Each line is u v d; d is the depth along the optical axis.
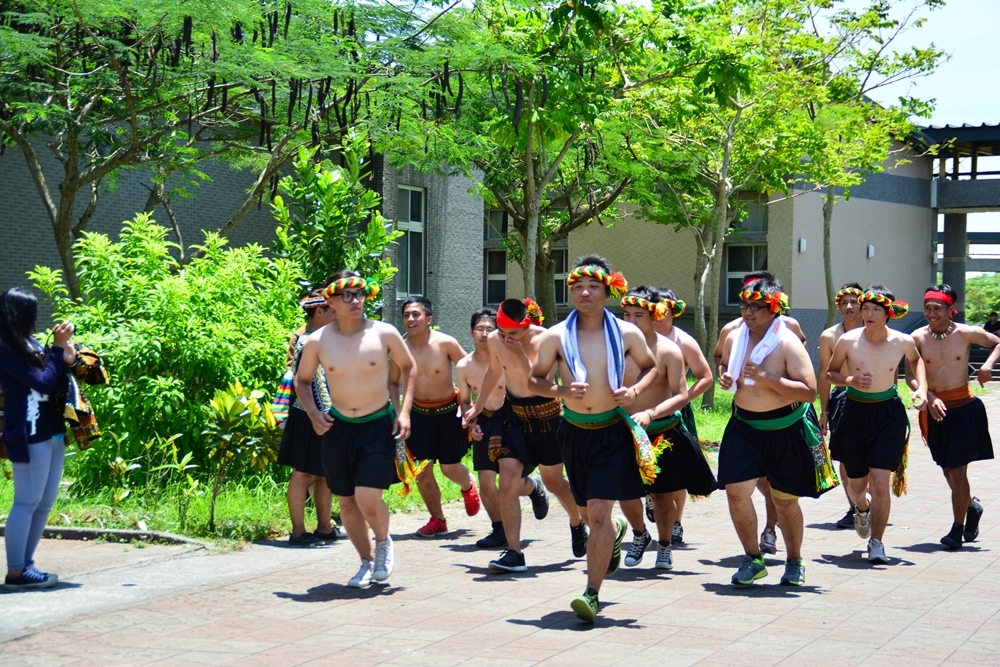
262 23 12.34
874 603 6.17
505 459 7.14
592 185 22.73
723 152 19.95
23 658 4.91
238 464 9.25
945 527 9.05
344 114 12.80
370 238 10.43
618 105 14.41
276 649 5.11
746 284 6.56
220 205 18.84
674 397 6.11
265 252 19.52
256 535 8.15
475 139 14.66
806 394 6.32
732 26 16.81
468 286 20.09
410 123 13.74
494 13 13.34
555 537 8.48
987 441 8.09
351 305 6.42
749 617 5.80
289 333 10.03
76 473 9.52
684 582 6.77
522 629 5.53
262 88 12.65
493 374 7.53
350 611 5.91
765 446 6.50
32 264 16.80
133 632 5.40
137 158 13.77
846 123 20.58
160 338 9.45
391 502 9.73
